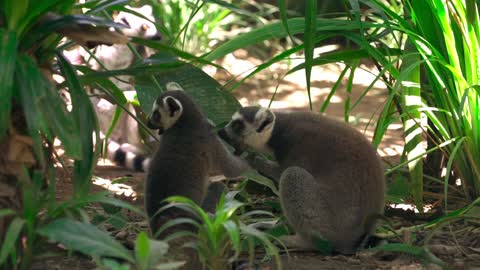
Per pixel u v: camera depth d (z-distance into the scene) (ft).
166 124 33.35
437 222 34.55
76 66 33.01
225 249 27.09
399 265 30.53
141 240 22.70
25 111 24.06
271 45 82.48
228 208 26.53
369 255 31.58
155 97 36.94
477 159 37.78
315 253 32.78
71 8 27.71
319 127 34.32
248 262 29.86
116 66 54.03
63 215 25.66
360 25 35.29
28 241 24.43
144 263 22.62
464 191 39.63
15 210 25.66
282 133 35.06
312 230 32.68
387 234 34.53
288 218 33.09
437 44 38.52
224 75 74.49
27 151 25.85
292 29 39.17
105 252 23.02
